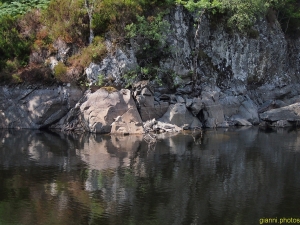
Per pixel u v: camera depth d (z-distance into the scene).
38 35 29.98
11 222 13.09
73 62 28.58
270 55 33.78
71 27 29.22
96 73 27.66
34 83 28.23
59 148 22.05
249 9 30.55
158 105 27.66
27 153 20.95
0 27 30.22
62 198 15.01
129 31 28.41
